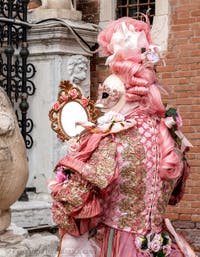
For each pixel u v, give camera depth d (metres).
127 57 4.01
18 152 5.77
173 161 3.90
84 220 3.76
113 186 3.84
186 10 9.36
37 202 8.71
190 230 9.08
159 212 3.96
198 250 9.00
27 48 9.20
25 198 8.71
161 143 3.94
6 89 8.94
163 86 4.14
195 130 9.18
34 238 6.21
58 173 3.84
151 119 4.00
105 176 3.71
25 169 5.82
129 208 3.86
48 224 8.43
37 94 9.31
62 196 3.72
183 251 4.00
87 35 9.44
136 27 4.13
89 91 9.52
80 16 9.62
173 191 4.20
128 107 4.02
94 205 3.73
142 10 9.98
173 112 4.00
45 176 9.15
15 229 6.20
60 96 4.45
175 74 9.39
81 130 4.20
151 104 4.00
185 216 9.12
